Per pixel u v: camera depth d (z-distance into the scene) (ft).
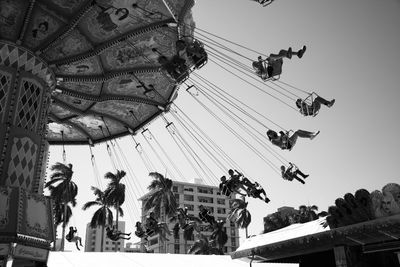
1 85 30.04
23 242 26.12
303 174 36.19
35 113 31.94
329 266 42.91
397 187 28.78
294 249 37.60
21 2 29.68
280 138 34.83
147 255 41.91
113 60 37.55
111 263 37.35
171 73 34.58
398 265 35.76
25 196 27.81
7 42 30.96
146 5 31.76
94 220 160.45
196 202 293.64
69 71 36.68
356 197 30.68
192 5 31.91
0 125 28.81
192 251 185.57
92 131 50.11
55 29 32.09
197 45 33.88
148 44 36.37
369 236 31.99
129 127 49.19
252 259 40.42
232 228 298.35
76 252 39.40
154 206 156.97
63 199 150.41
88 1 30.55
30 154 30.37
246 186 38.91
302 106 33.27
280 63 31.73
